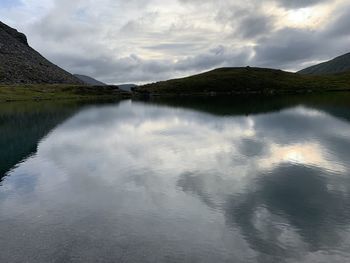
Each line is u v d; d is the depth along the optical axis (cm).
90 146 4956
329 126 6069
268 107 10175
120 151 4534
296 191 2783
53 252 1872
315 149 4275
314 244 1909
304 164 3603
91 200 2705
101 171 3569
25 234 2109
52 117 9088
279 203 2534
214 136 5447
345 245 1895
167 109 10494
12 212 2497
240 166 3594
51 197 2809
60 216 2392
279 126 6275
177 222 2241
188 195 2755
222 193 2788
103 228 2172
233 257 1794
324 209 2397
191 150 4441
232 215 2333
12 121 8375
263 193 2756
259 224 2186
